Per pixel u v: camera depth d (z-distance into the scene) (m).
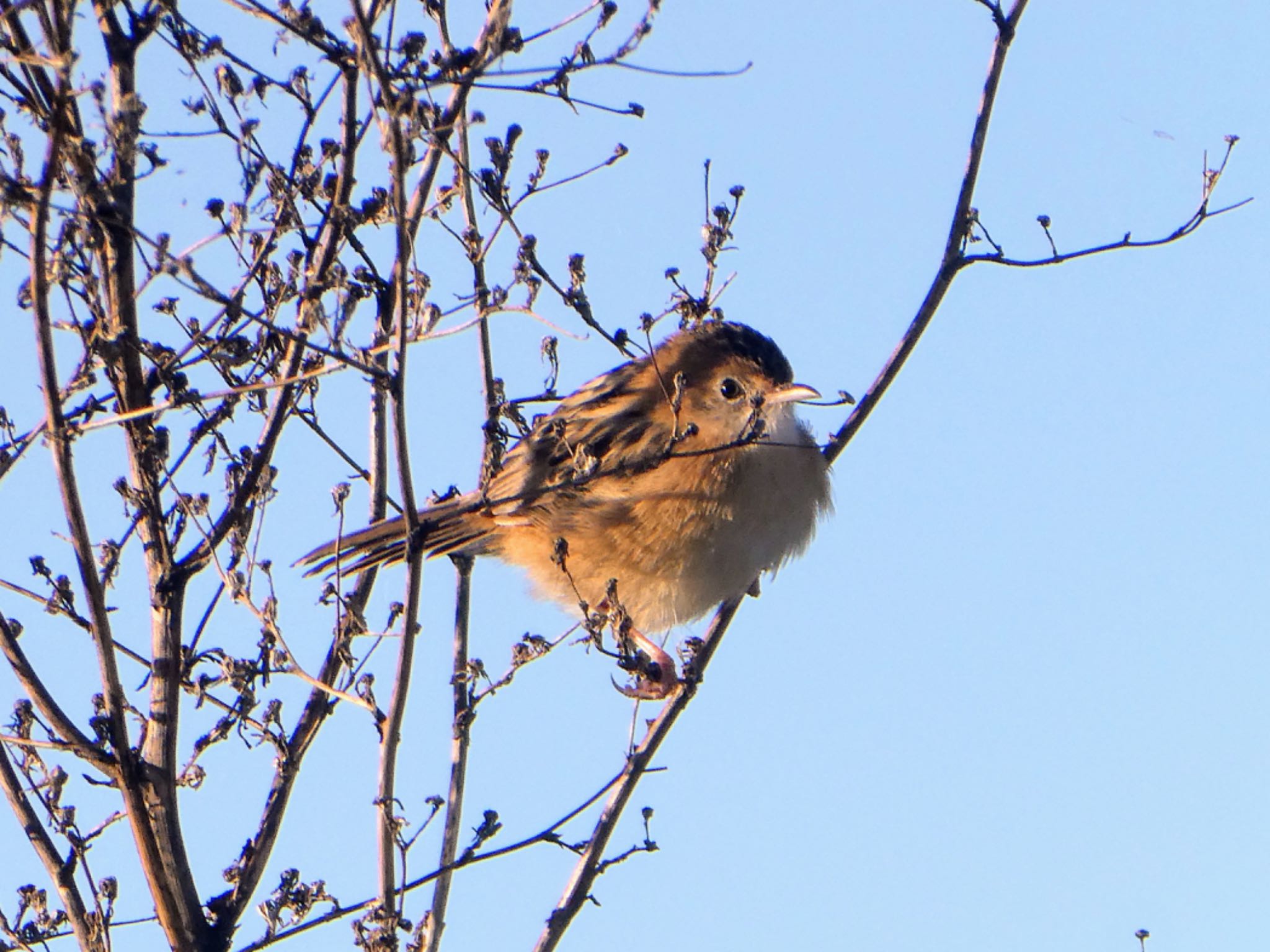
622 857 11.54
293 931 10.12
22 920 10.35
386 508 12.60
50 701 9.55
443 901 11.39
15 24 8.67
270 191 9.61
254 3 9.01
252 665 10.34
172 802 9.96
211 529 10.01
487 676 11.74
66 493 8.97
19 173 8.85
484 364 12.71
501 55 9.15
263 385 9.14
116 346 9.34
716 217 12.14
